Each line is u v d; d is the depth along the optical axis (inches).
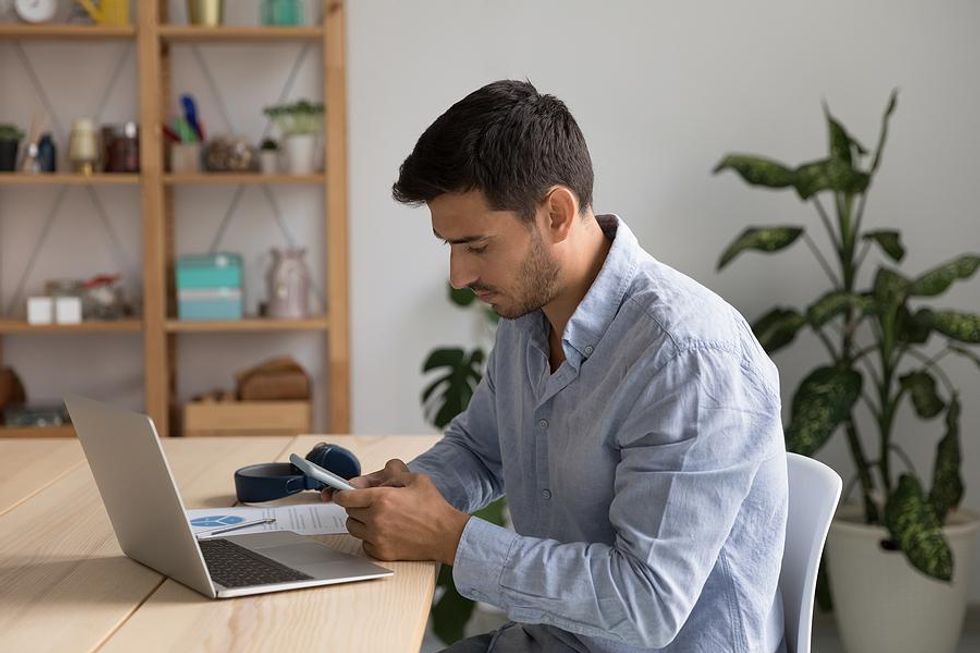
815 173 125.4
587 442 58.2
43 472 76.1
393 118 144.6
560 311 61.2
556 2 143.6
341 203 140.9
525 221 56.4
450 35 143.9
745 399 54.8
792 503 63.2
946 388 142.6
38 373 148.9
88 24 140.6
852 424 131.2
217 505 68.2
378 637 46.4
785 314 132.1
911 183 142.7
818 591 131.7
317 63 145.9
